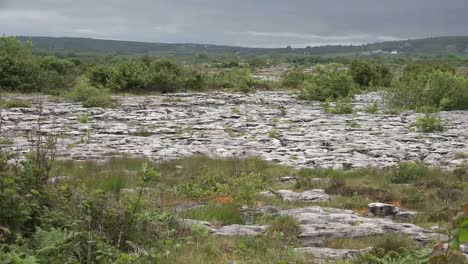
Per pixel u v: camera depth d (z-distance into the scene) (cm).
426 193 1543
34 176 930
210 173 1703
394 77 6431
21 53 5328
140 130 2869
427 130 2997
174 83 5300
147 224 964
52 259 752
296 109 4112
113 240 892
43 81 4850
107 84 5084
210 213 1227
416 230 1128
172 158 2080
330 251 973
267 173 1827
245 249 949
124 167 1828
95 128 2905
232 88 5700
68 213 900
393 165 1977
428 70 6250
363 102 4619
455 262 444
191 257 882
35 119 3127
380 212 1341
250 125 3153
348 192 1551
